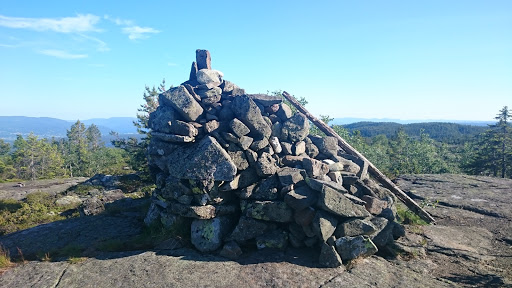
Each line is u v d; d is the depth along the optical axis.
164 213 7.89
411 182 15.01
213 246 6.70
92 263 6.21
